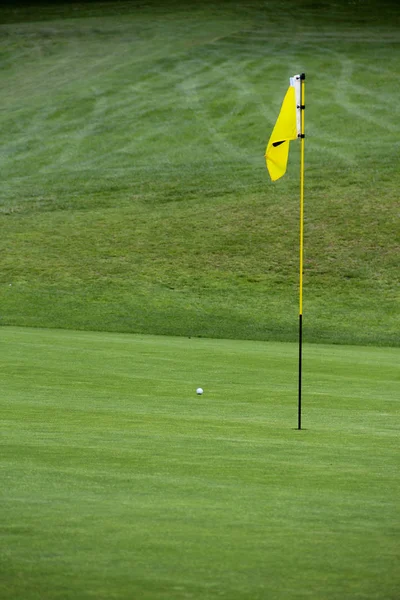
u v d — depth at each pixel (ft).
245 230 342.64
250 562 52.34
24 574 49.55
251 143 444.96
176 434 98.32
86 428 100.89
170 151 442.91
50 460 81.35
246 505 66.08
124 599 45.88
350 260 317.22
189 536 57.47
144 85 542.57
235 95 511.40
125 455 84.64
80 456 83.51
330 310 280.51
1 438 92.68
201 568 51.13
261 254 323.57
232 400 130.21
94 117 499.10
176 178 404.36
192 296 290.56
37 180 415.44
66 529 58.49
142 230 345.92
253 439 96.48
